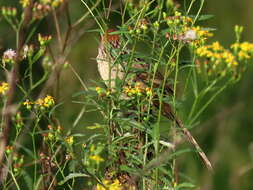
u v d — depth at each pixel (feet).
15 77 28.43
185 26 28.14
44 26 44.80
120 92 28.30
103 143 28.07
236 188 50.24
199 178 44.01
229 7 64.18
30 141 37.42
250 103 54.70
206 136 52.85
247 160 52.39
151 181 27.61
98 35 36.09
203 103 52.95
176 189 27.07
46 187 28.99
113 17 48.21
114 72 32.91
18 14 46.57
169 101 27.89
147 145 27.40
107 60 29.73
